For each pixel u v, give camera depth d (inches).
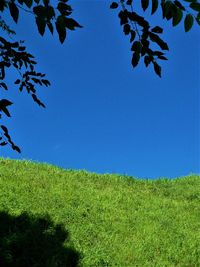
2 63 257.9
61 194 660.1
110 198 704.4
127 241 556.7
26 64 268.5
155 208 709.9
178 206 748.0
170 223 653.3
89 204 648.4
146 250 550.3
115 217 626.8
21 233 500.1
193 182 916.6
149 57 190.2
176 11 169.3
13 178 687.7
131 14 183.5
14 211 555.2
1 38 249.6
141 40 187.2
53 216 574.2
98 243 535.2
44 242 490.3
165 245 571.8
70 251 488.7
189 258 548.7
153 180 909.8
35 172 750.5
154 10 168.6
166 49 185.9
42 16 159.3
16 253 464.1
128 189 799.1
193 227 660.7
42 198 625.6
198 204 770.2
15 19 164.4
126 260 511.2
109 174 870.4
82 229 555.2
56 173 775.7
